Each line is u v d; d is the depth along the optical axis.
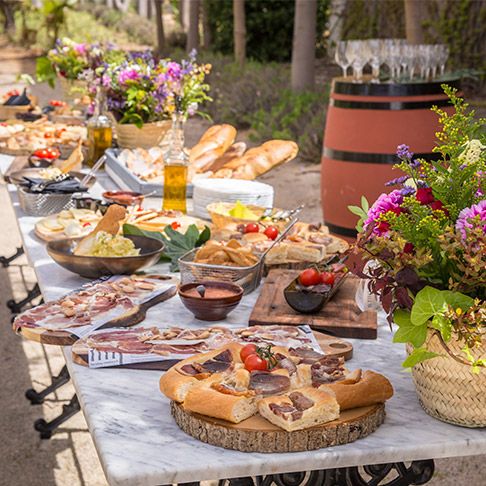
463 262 1.65
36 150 4.58
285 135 9.33
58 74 6.45
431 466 1.97
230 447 1.59
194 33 15.79
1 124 5.40
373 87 4.30
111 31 23.58
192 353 2.01
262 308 2.35
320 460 1.58
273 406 1.61
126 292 2.45
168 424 1.70
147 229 3.07
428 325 1.70
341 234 4.57
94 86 4.96
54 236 3.10
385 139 4.30
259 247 2.72
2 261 6.03
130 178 3.88
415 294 1.71
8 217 7.69
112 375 1.94
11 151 4.79
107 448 1.59
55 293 2.53
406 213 1.70
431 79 4.53
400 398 1.86
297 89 10.68
